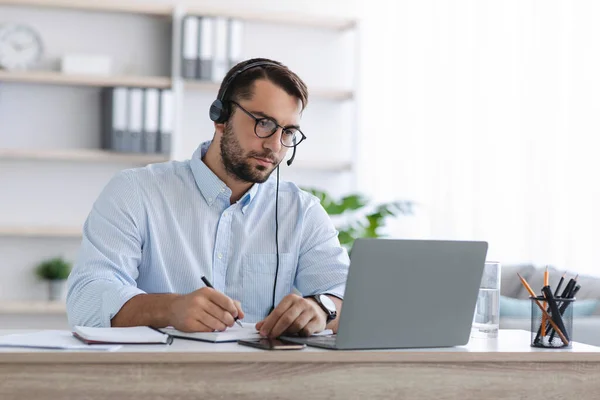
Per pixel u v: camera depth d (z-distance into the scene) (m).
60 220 5.08
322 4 5.45
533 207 5.13
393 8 5.48
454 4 5.41
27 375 1.52
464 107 5.39
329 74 5.48
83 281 2.11
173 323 1.86
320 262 2.42
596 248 4.86
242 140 2.19
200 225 2.35
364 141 5.47
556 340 1.82
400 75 5.47
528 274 4.27
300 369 1.63
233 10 5.09
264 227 2.43
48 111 5.05
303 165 5.28
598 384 1.80
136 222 2.28
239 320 2.07
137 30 5.16
